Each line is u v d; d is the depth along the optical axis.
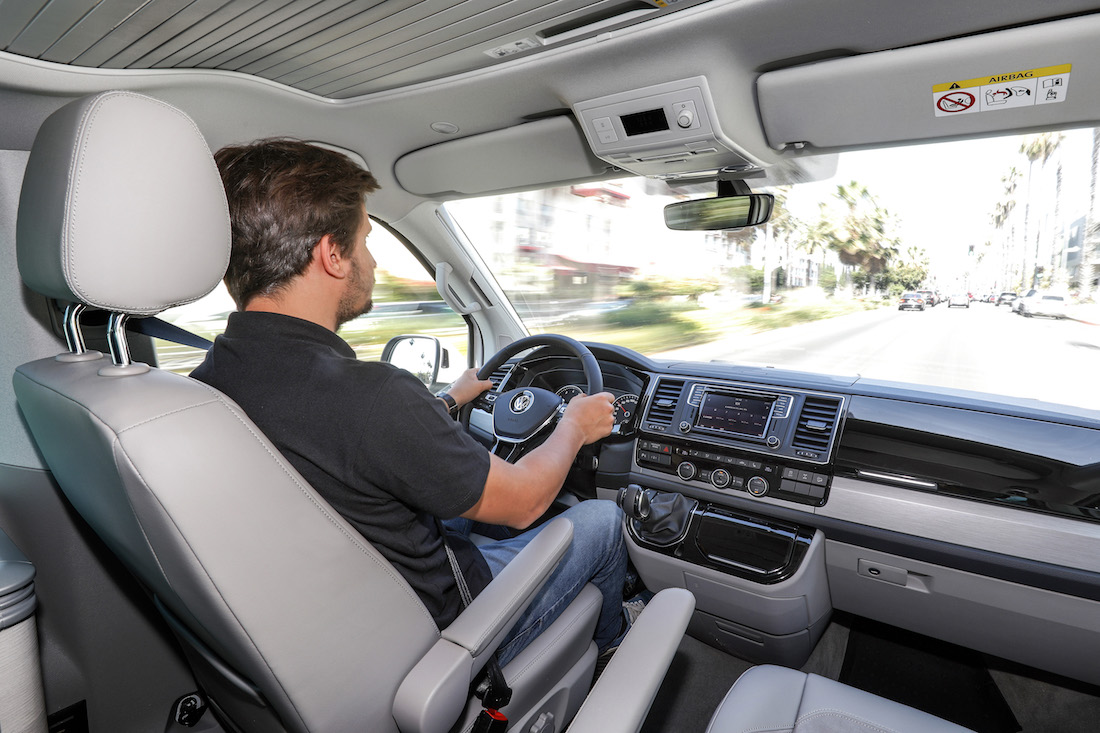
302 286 1.00
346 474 0.89
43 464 1.46
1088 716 1.79
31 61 1.46
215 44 1.53
